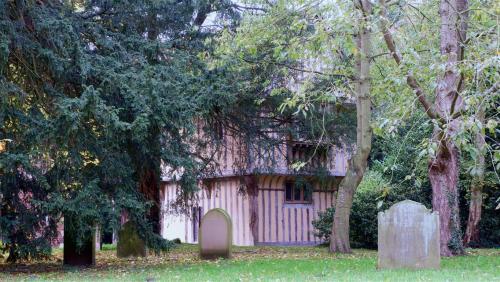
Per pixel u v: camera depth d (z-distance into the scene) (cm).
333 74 1822
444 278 1008
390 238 1177
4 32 1321
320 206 2958
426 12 1700
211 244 1728
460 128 941
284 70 1958
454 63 1090
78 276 1239
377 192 2370
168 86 1442
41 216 1398
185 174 1623
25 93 1378
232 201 2878
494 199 2325
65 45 1395
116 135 1385
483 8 1341
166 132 1525
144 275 1210
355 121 2166
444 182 1716
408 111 1182
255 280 1053
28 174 1375
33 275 1283
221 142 2128
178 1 1847
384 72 1898
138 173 1557
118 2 1614
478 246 2336
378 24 1502
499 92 1009
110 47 1515
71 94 1496
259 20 1814
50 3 1460
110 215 1369
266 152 2230
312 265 1391
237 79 1888
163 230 3309
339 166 2892
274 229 2820
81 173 1387
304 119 2119
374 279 1004
